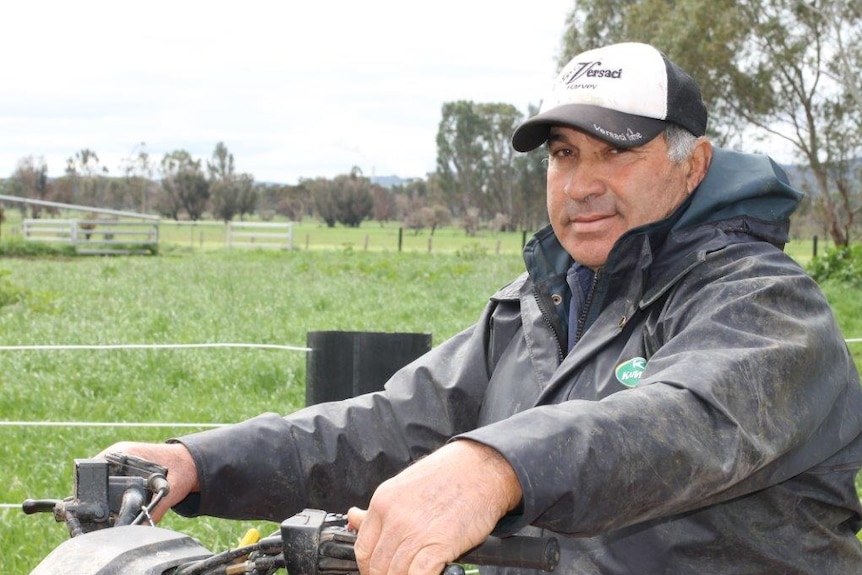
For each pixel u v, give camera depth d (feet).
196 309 55.16
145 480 5.70
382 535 4.46
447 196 359.25
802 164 136.36
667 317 6.29
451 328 48.21
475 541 4.46
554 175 7.02
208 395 31.35
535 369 7.07
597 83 6.67
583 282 7.13
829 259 82.99
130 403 29.86
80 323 48.47
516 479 4.58
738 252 6.36
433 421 7.41
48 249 129.70
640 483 4.82
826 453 6.01
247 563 4.73
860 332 51.47
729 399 5.24
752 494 6.08
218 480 6.63
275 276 83.51
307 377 12.78
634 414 4.94
